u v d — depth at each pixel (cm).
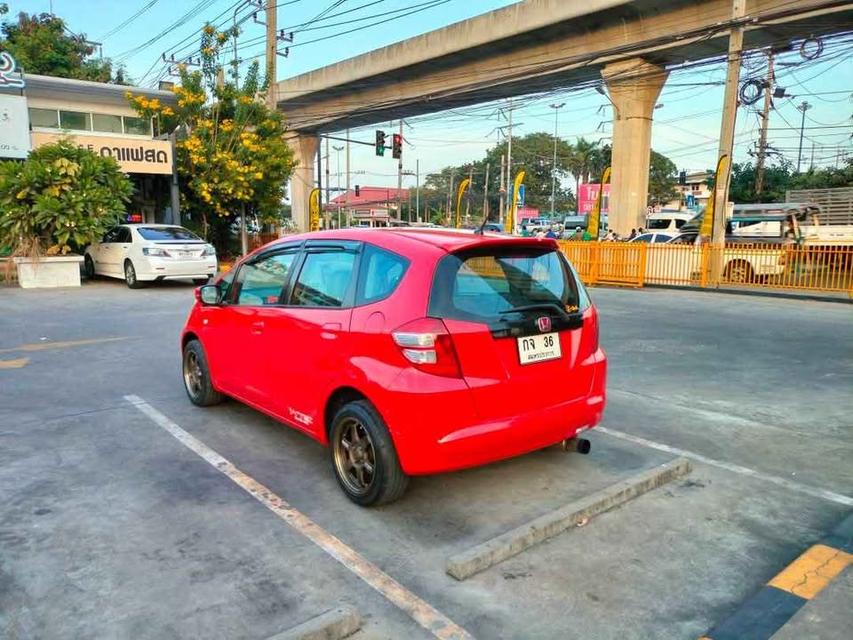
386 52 3259
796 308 1299
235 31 2281
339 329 392
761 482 432
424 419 344
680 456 479
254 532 359
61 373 718
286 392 452
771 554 338
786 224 1978
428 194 10419
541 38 2688
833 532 361
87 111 2102
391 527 367
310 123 4097
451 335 347
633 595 301
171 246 1491
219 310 537
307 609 288
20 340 906
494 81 2403
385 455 368
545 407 385
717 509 391
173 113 2139
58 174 1543
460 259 367
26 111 1672
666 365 778
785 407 604
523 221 6331
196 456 473
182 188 2236
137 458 467
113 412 577
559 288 407
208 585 305
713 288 1630
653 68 2492
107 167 1638
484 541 352
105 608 286
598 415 421
